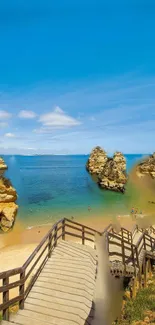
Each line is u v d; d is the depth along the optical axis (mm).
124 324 11141
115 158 57625
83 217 34281
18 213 34719
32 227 28781
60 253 12641
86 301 9000
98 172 80875
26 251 21328
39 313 8266
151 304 12867
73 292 9445
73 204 42531
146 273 16438
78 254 12695
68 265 11391
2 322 7434
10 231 26891
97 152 84438
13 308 10531
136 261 15016
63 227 14547
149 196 44469
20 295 8414
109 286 11789
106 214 35844
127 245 18141
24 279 8539
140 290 14391
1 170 28266
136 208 39156
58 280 10164
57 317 8141
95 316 9742
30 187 62812
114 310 11492
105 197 49219
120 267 13305
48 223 30609
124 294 13477
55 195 51312
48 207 39719
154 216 34219
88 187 62250
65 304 8773
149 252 16953
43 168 139000
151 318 11594
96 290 10602
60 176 90625
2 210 27188
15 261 18984
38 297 9102
